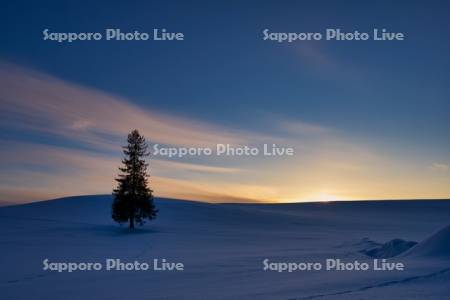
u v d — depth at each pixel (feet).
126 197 167.73
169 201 294.25
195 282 47.60
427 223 249.96
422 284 41.16
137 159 171.53
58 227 162.09
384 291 38.09
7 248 92.48
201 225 192.34
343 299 34.99
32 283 49.85
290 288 41.27
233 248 95.40
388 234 166.50
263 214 277.23
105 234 143.02
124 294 41.86
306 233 164.35
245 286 43.73
